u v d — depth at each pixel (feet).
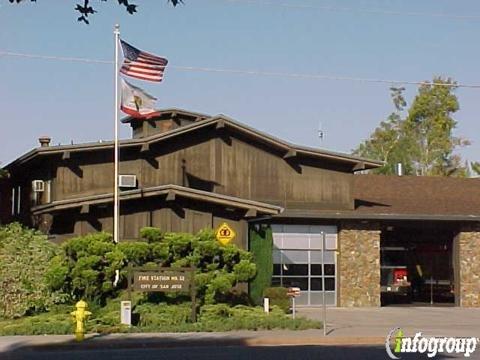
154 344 78.23
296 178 133.59
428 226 136.26
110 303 95.40
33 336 83.76
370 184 148.25
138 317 91.66
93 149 120.88
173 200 110.52
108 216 110.73
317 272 130.52
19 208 137.90
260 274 116.06
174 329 88.38
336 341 81.92
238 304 104.27
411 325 99.45
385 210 135.33
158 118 143.84
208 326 89.51
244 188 131.03
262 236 117.08
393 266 143.23
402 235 143.54
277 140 131.03
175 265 97.86
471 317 112.98
